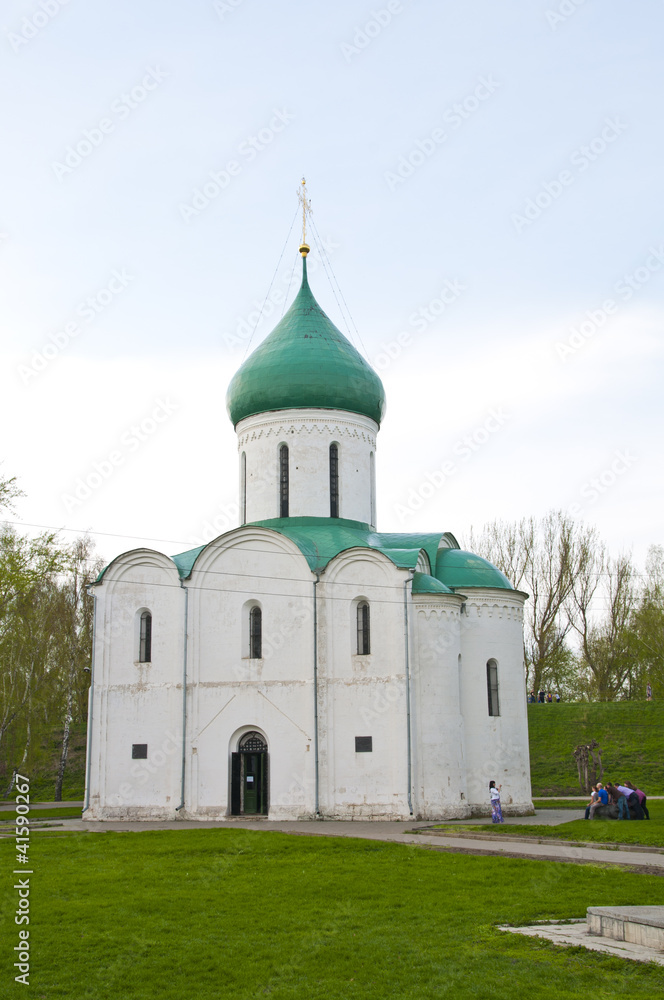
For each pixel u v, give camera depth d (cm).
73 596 6775
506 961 1503
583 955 1526
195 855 2673
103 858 2653
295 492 4497
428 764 3819
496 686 4200
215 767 3988
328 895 2058
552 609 7600
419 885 2144
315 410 4547
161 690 4128
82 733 6731
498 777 4059
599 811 3556
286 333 4678
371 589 3966
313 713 3900
